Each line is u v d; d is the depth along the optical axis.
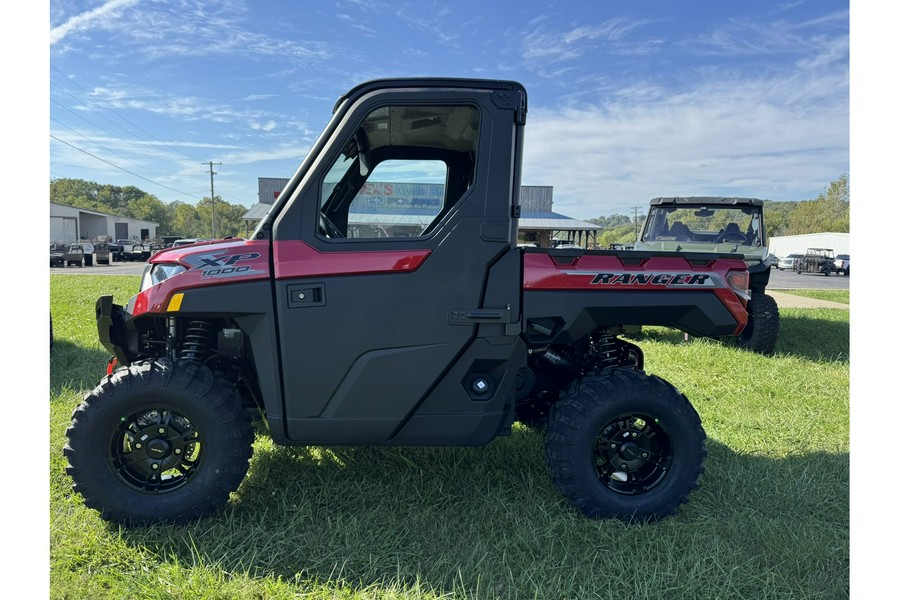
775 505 2.96
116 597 2.17
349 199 2.93
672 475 2.78
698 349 6.69
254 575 2.29
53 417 3.87
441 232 2.61
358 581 2.29
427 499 2.89
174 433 2.64
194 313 2.58
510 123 2.60
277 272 2.56
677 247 8.15
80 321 7.97
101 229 64.44
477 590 2.22
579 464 2.72
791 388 5.16
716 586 2.29
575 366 3.21
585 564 2.42
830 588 2.31
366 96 2.59
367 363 2.61
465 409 2.70
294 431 2.65
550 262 2.71
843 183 85.38
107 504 2.56
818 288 23.41
